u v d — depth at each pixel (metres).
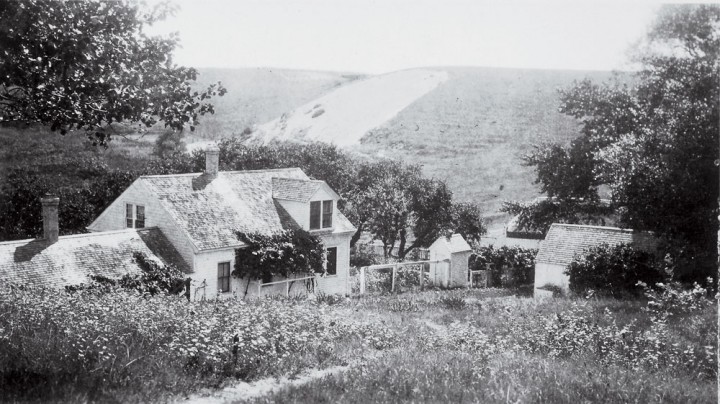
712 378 11.43
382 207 42.19
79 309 11.36
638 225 28.52
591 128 42.00
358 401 8.48
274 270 27.20
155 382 8.80
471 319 17.80
